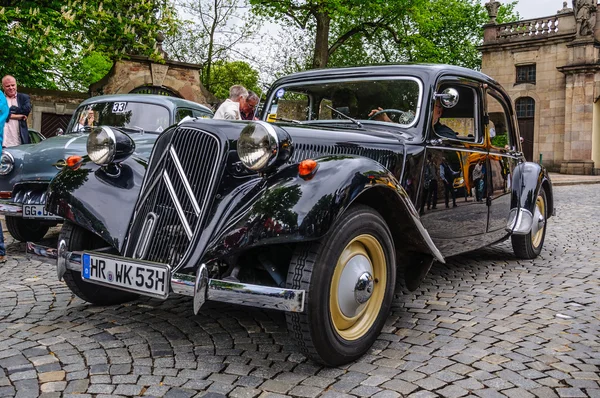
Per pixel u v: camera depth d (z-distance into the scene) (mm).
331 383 2658
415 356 3014
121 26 13594
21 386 2582
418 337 3324
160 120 6727
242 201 2859
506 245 6621
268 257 3010
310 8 21562
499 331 3428
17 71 15367
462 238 4395
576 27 26703
